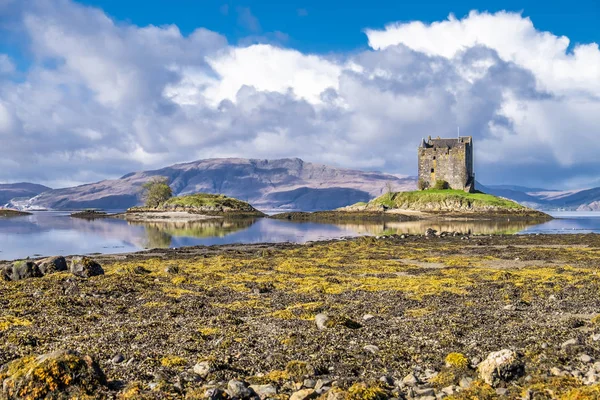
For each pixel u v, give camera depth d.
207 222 140.50
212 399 12.23
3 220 160.00
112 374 14.52
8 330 20.20
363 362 15.91
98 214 192.50
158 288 31.64
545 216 156.38
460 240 74.62
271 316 23.77
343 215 160.38
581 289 29.84
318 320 21.22
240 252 59.84
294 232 100.88
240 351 17.31
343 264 46.97
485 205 159.12
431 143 183.88
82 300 26.45
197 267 43.97
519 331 19.20
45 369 12.23
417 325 20.91
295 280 36.28
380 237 80.00
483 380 13.45
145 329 20.58
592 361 15.06
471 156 180.62
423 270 42.03
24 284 30.11
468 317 22.33
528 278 35.75
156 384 13.25
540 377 13.31
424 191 174.50
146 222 140.62
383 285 33.69
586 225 124.25
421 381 14.12
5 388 12.12
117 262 48.56
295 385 13.71
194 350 17.50
